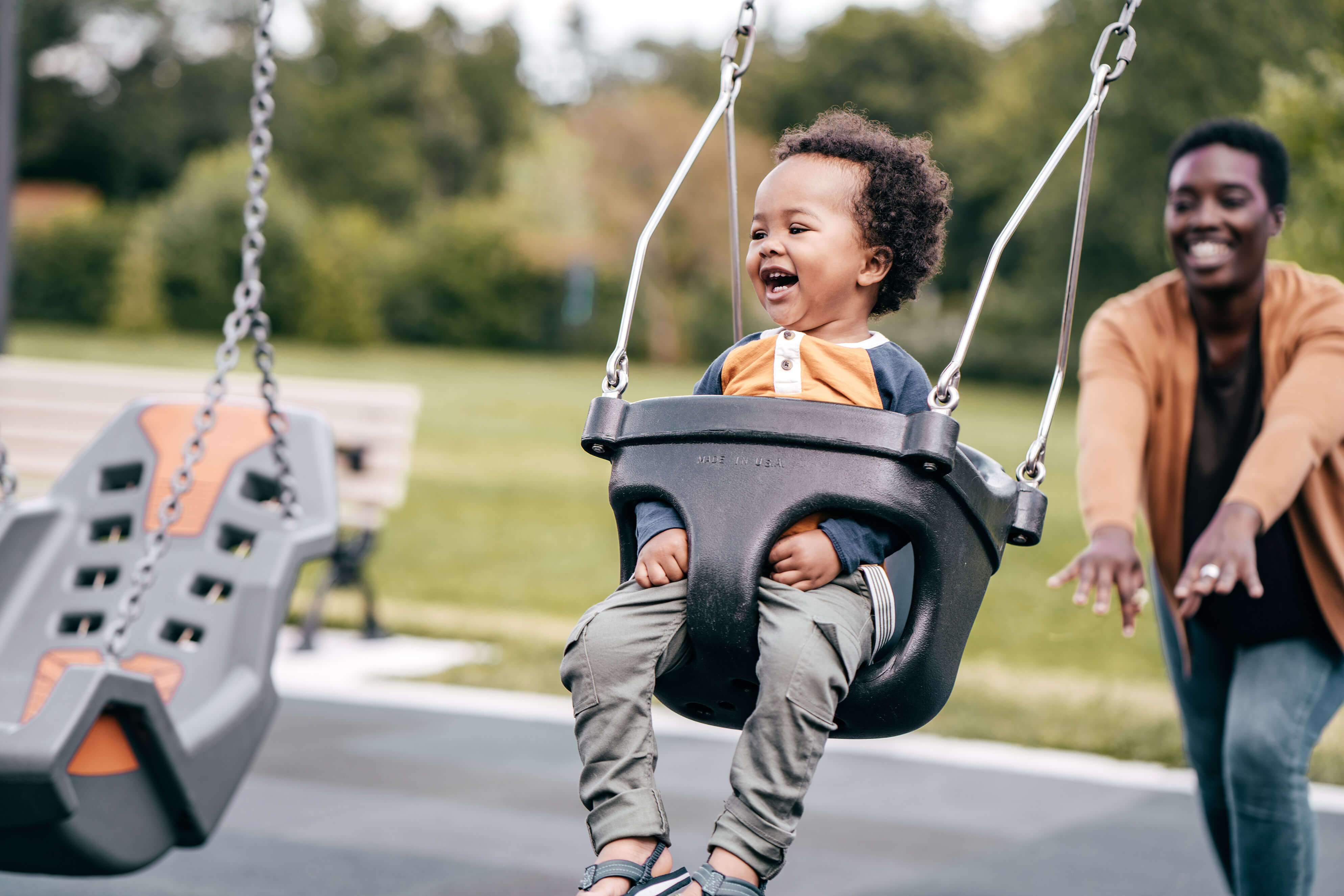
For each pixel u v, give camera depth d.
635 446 1.56
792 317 1.64
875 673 1.53
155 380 6.39
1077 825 3.76
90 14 38.72
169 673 2.91
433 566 8.62
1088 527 2.31
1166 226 2.36
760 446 1.49
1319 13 18.70
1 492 3.39
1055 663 6.48
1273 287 2.34
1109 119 25.03
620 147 36.94
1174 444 2.38
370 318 35.19
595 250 37.31
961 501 1.52
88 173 40.03
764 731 1.43
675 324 37.53
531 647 6.12
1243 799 2.22
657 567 1.50
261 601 2.95
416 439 16.52
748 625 1.46
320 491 3.32
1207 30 21.95
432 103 43.84
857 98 41.28
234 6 40.62
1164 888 3.23
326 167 40.91
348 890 3.09
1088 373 2.47
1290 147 7.79
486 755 4.36
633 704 1.48
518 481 13.40
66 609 3.21
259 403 3.55
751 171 37.06
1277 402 2.22
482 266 37.19
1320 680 2.24
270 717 2.88
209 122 39.97
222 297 34.09
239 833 3.50
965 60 41.19
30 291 33.91
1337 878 3.25
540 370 31.20
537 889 3.12
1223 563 2.06
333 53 43.25
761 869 1.43
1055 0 30.05
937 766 4.40
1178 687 2.50
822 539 1.48
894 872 3.30
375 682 5.35
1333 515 2.22
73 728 2.23
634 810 1.46
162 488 3.38
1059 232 29.50
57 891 3.04
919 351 32.34
